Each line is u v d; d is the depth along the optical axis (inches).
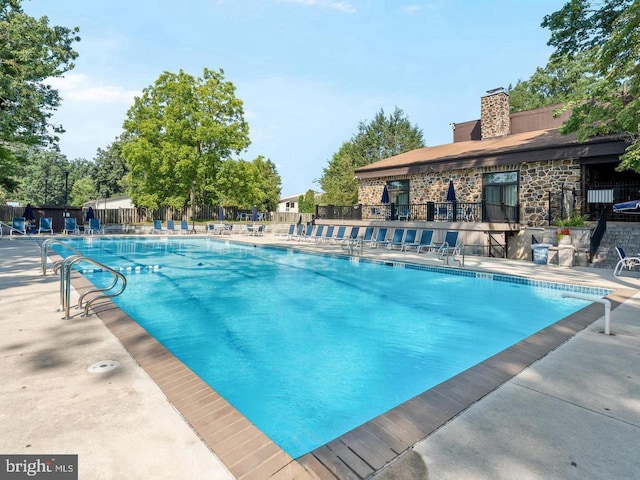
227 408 103.8
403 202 793.6
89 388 116.5
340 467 80.5
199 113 1172.5
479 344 208.8
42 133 772.6
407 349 200.4
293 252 621.3
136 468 79.1
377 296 325.7
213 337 218.1
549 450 87.0
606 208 558.9
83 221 1057.5
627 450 87.2
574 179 555.2
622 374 131.3
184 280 399.2
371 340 214.2
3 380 122.0
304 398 144.7
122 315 197.6
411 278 405.7
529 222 602.2
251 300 310.8
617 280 336.2
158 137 1194.6
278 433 119.8
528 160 580.1
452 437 92.2
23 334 169.0
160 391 114.7
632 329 185.6
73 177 2805.1
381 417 101.5
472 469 80.0
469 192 679.7
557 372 133.1
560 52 452.4
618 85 423.8
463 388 119.2
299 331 231.5
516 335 225.0
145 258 579.8
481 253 569.0
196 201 1393.9
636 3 339.6
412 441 90.4
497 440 91.0
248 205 1338.6
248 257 589.9
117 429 93.9
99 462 81.0
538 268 423.2
